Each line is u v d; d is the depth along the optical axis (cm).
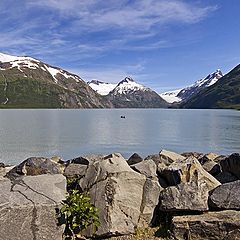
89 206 959
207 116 18650
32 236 877
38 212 900
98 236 965
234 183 1059
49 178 1062
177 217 995
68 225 953
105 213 988
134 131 9088
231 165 1366
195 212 1016
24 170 1429
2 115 18625
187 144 6344
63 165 1917
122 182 1062
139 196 1066
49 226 898
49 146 5831
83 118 16475
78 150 5391
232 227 929
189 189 1041
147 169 1239
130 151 5334
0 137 7181
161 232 1002
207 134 8294
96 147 5800
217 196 1038
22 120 13838
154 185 1095
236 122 13138
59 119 15175
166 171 1195
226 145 6194
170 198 1036
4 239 849
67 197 980
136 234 991
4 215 869
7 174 1444
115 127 10575
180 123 12725
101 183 1056
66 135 7781
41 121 13350
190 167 1179
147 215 1041
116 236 983
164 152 1888
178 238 959
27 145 5912
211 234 941
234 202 1019
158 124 12188
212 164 1549
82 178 1133
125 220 999
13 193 950
